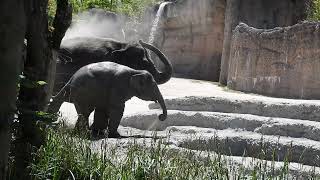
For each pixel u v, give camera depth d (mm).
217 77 25812
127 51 15203
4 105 3748
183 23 26875
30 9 6777
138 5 29156
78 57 15195
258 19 22438
